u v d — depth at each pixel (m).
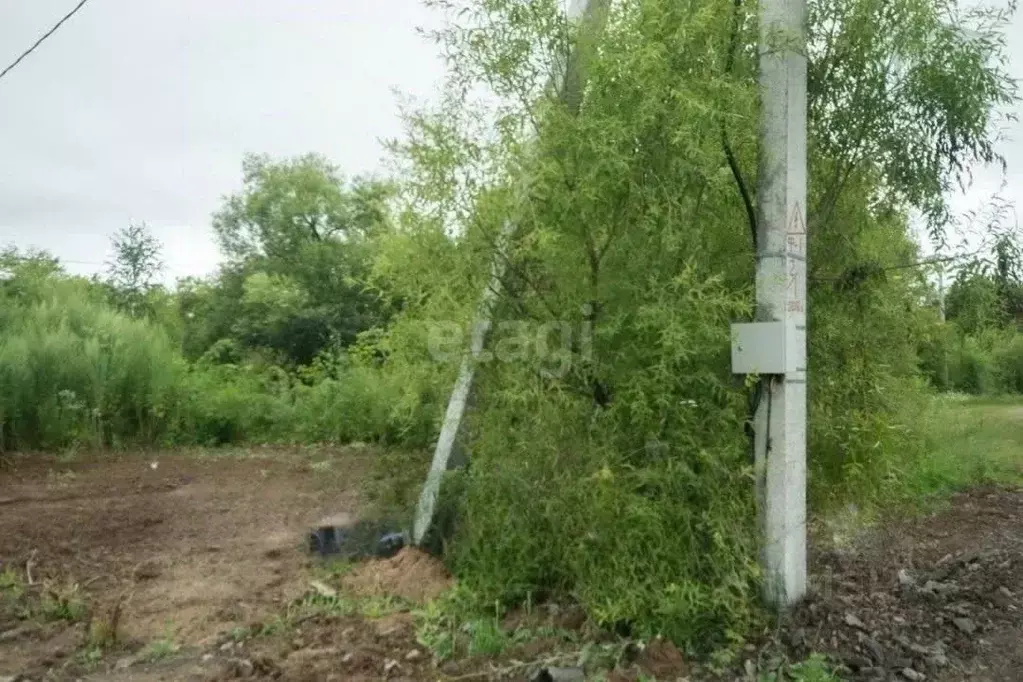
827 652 5.57
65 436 16.36
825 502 6.87
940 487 11.89
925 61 6.38
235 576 7.51
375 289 7.01
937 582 7.40
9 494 11.84
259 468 14.09
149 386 17.17
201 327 26.33
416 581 6.78
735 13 5.89
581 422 5.87
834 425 6.70
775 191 5.90
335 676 5.37
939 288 7.51
